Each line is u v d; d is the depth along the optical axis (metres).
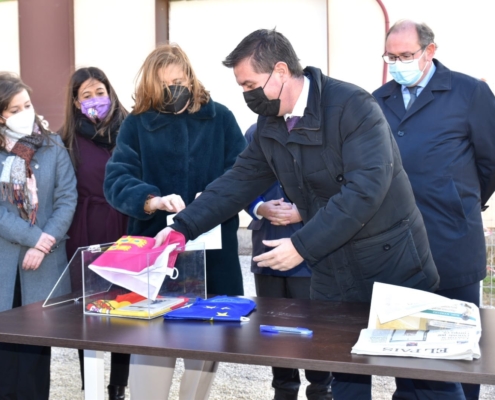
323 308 2.10
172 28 6.88
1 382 2.76
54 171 3.04
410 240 2.11
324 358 1.55
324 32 6.45
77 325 1.93
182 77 2.71
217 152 2.84
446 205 2.71
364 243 2.09
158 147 2.77
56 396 3.30
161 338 1.76
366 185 1.90
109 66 6.91
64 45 6.99
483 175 2.81
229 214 2.33
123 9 6.82
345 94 2.01
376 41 6.13
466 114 2.72
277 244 1.93
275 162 2.18
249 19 6.67
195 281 2.26
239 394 3.35
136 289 2.04
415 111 2.77
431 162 2.72
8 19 7.16
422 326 1.72
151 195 2.62
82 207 3.12
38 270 2.97
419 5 5.98
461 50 5.95
